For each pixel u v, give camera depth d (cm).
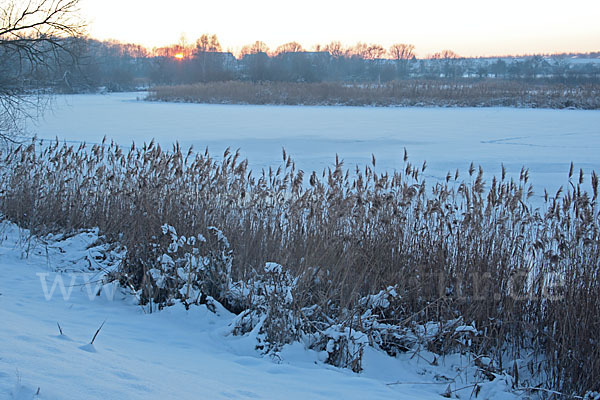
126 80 11125
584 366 546
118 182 1090
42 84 1814
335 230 775
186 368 458
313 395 443
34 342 410
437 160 2159
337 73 13150
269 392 429
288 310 587
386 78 13062
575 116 4253
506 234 724
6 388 292
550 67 16362
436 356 604
